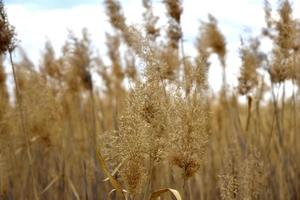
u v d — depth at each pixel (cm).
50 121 232
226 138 277
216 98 323
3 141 217
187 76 148
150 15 238
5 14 174
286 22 243
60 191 245
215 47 298
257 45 253
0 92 266
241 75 239
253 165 176
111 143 139
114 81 322
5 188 225
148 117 135
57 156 253
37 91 232
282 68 240
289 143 261
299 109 289
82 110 288
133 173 134
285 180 244
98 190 217
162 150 136
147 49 140
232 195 164
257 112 242
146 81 137
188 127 142
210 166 256
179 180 194
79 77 272
